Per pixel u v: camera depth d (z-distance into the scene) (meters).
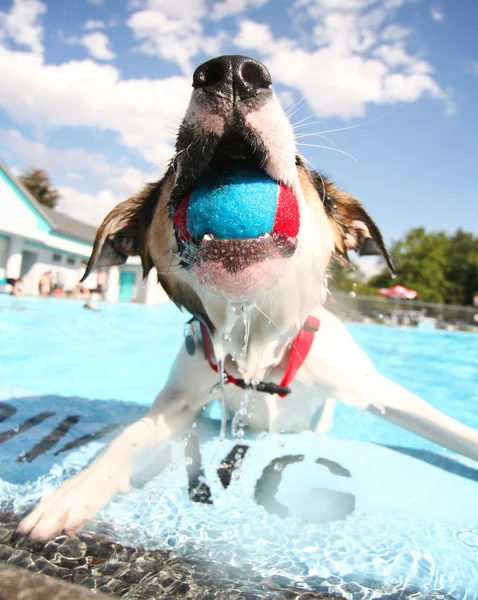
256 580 0.18
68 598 0.11
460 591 0.18
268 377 0.33
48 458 0.30
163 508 0.24
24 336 0.96
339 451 0.34
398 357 1.03
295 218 0.24
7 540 0.21
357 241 0.38
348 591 0.18
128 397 0.52
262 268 0.23
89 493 0.24
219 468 0.30
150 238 0.32
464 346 1.43
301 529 0.23
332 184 0.36
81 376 0.63
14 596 0.11
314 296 0.30
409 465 0.32
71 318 1.38
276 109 0.23
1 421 0.38
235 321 0.29
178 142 0.23
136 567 0.19
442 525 0.24
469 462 0.34
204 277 0.23
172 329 1.27
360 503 0.26
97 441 0.34
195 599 0.17
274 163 0.23
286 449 0.34
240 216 0.23
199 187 0.24
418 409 0.34
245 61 0.22
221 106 0.22
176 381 0.35
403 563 0.20
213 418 0.43
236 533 0.22
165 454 0.32
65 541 0.21
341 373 0.34
